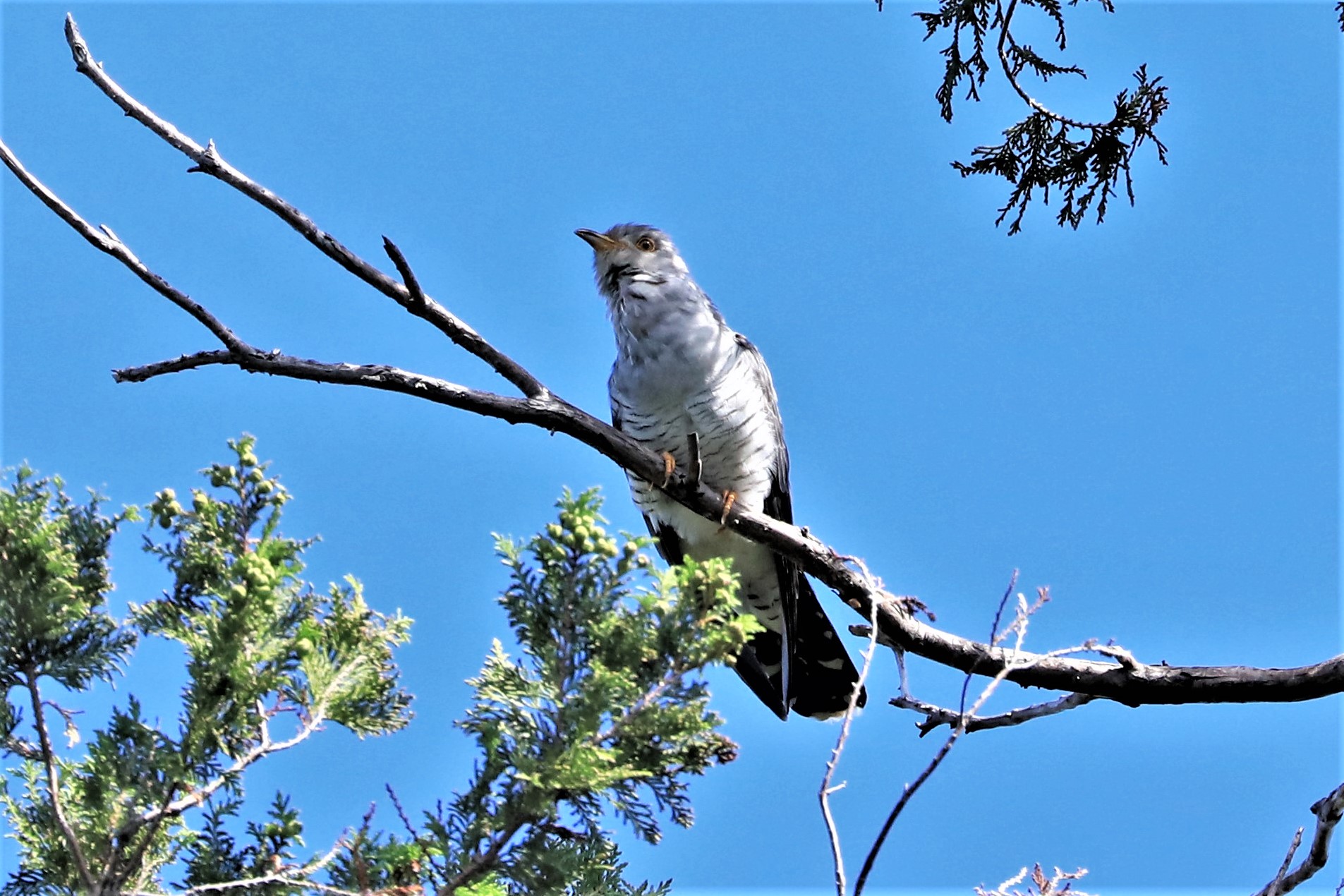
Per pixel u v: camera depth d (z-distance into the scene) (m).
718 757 5.39
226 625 5.18
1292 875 6.59
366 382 7.50
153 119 7.50
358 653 5.56
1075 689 8.78
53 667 5.32
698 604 5.37
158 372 7.34
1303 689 8.32
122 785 5.14
